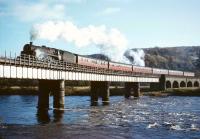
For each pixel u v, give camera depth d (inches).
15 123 1728.6
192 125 1707.7
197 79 6619.1
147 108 2623.0
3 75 1612.9
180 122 1814.7
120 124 1717.5
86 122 1776.6
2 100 3732.8
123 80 3560.5
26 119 1882.4
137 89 4212.6
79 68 2536.9
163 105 2923.2
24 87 5792.3
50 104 2920.8
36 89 5467.5
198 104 3056.1
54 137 1363.2
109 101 3324.3
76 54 2812.5
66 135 1403.8
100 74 2967.5
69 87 5743.1
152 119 1927.9
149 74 4530.0
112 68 3575.3
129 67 4079.7
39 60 2006.6
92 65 3105.3
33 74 1882.4
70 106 2763.3
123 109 2516.0
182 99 3791.8
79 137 1366.9
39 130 1518.2
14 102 3380.9
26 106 2819.9
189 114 2207.2
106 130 1533.0
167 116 2082.9
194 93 4574.3
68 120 1849.2
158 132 1503.4
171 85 5329.7
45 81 2285.9
